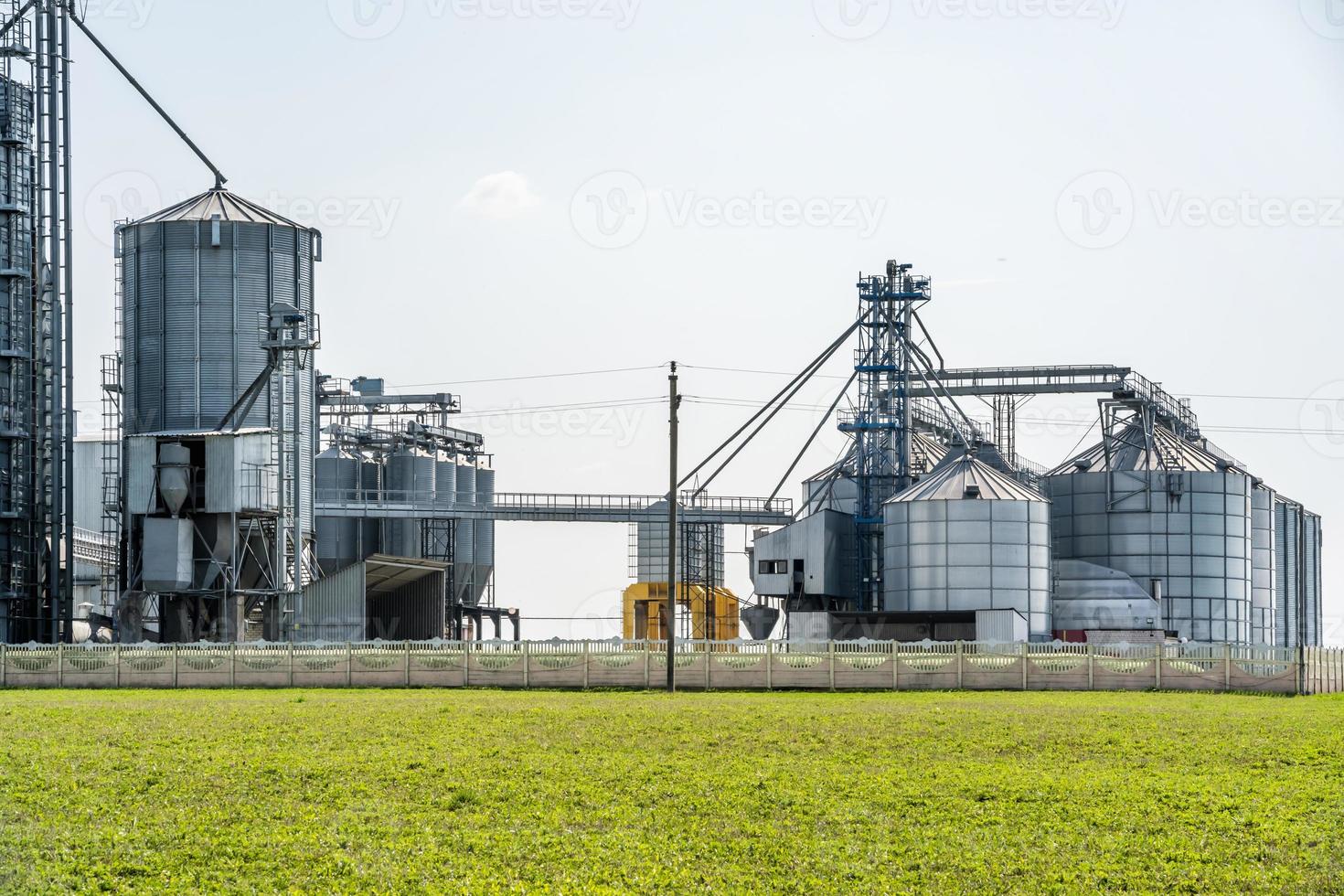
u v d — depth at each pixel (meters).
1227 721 48.72
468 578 142.38
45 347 100.31
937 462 130.38
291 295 99.12
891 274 121.38
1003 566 107.25
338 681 67.12
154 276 97.75
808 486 139.25
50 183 98.69
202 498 92.50
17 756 39.38
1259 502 135.38
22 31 98.94
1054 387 138.75
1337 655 70.38
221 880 27.75
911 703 56.78
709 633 129.12
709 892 26.95
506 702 56.31
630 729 45.69
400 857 29.19
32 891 26.88
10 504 97.44
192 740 42.81
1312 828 31.55
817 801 33.97
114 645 68.88
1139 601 114.44
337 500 123.81
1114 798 34.41
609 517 126.00
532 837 30.69
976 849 29.84
